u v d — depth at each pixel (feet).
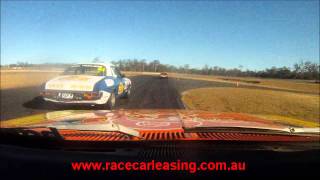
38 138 6.96
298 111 47.50
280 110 47.65
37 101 42.01
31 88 69.51
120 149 6.60
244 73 455.22
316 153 6.51
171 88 87.61
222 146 6.86
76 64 34.83
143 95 57.82
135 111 11.68
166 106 41.63
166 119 9.37
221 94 73.26
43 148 6.88
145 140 6.84
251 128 8.15
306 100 72.59
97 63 34.99
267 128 8.23
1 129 7.50
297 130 8.19
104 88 31.48
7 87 72.23
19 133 7.15
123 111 11.74
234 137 7.24
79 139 6.85
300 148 6.86
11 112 31.55
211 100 56.44
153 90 74.18
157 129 7.76
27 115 29.48
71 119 9.31
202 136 7.23
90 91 30.48
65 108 33.81
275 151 6.57
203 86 112.98
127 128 7.72
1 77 132.16
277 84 202.49
